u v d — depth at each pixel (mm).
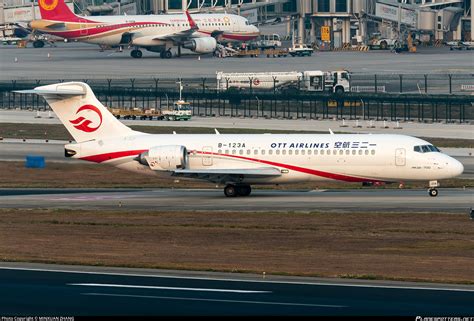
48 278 154875
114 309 131250
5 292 143000
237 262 172750
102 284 149500
